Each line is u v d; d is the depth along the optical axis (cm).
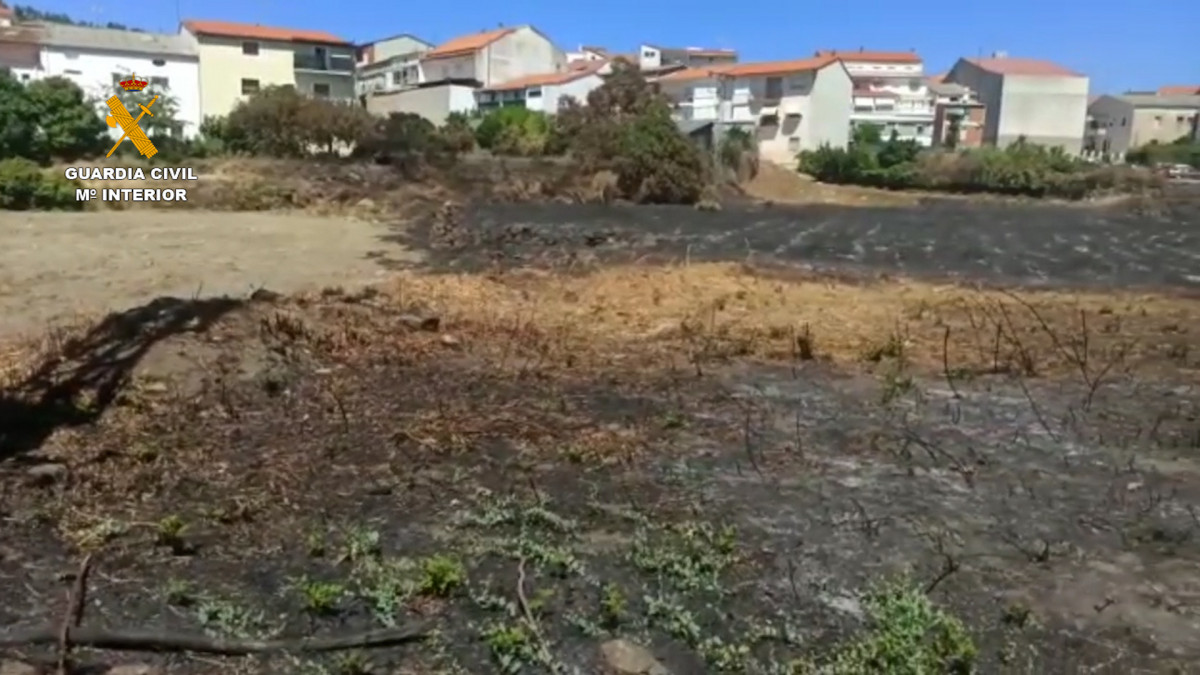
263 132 2295
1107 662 266
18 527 330
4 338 609
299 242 1237
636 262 1095
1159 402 537
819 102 3888
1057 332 723
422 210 1727
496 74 4578
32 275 881
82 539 321
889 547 341
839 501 385
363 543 326
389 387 535
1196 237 1532
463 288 880
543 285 920
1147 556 337
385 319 699
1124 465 434
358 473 400
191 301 697
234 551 322
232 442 432
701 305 817
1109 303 871
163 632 262
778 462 432
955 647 261
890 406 524
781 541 345
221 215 1583
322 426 461
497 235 1338
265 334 613
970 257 1224
